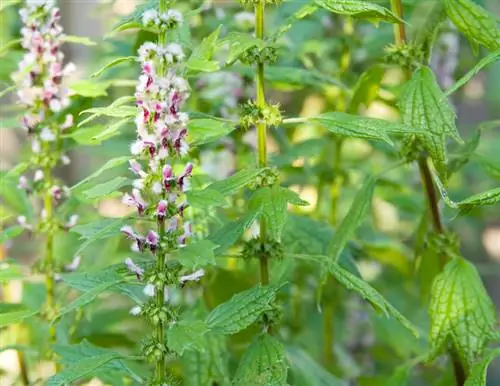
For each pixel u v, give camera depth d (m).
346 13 1.00
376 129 0.98
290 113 1.37
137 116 0.96
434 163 1.06
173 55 0.95
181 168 1.07
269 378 0.99
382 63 1.11
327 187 1.39
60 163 1.13
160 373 0.99
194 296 1.24
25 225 1.11
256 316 0.98
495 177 1.12
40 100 1.09
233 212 1.17
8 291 1.22
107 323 1.24
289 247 1.11
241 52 0.98
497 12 1.49
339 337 1.39
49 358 1.13
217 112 1.21
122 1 1.30
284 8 1.23
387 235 1.44
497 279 1.64
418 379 1.41
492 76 1.52
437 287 1.09
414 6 1.11
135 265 0.98
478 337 1.07
